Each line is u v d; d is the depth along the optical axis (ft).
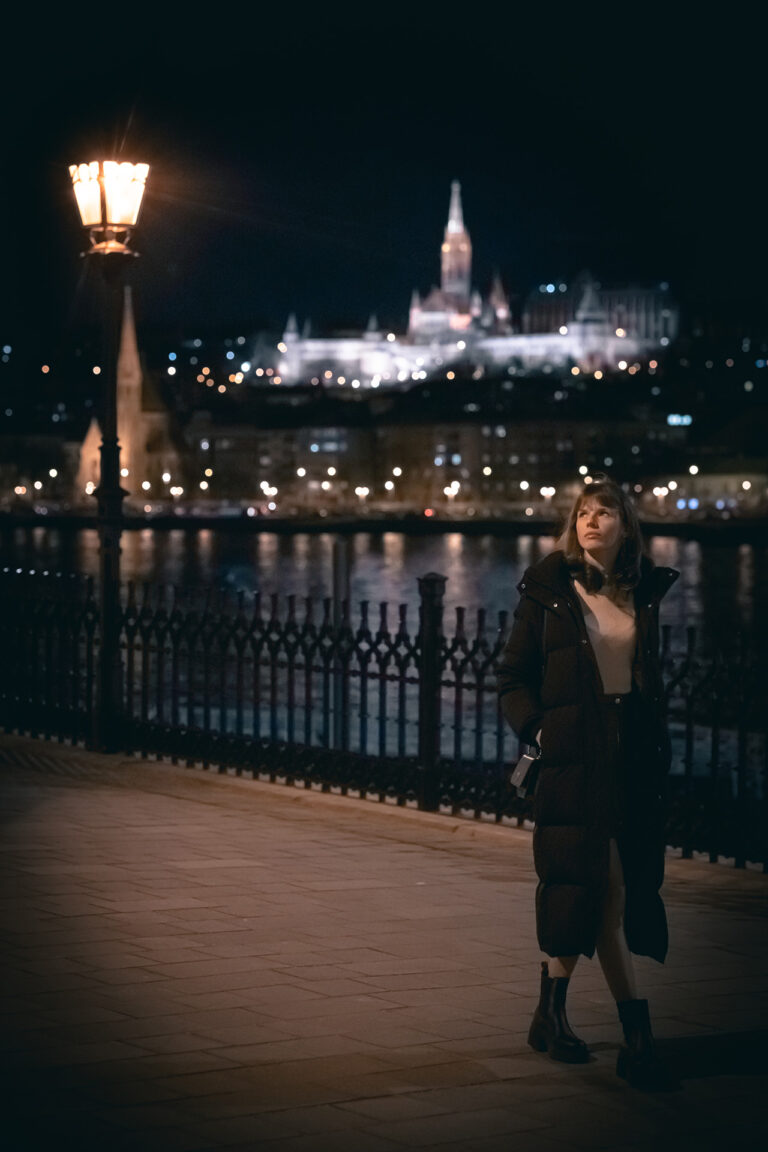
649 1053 19.84
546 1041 20.99
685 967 26.32
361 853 35.29
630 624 20.92
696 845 36.04
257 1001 22.89
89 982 23.54
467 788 39.91
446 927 28.22
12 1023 21.31
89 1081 18.93
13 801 40.96
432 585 40.78
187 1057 20.10
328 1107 18.35
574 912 20.22
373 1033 21.57
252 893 30.35
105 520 50.67
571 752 20.53
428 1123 17.97
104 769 47.67
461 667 40.29
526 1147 17.31
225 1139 17.08
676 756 83.82
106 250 49.42
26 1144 16.63
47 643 54.13
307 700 44.42
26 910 28.17
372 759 42.16
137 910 28.43
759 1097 19.45
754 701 35.24
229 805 41.57
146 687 50.06
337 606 44.24
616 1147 17.43
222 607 47.03
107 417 50.44
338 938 27.02
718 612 362.53
